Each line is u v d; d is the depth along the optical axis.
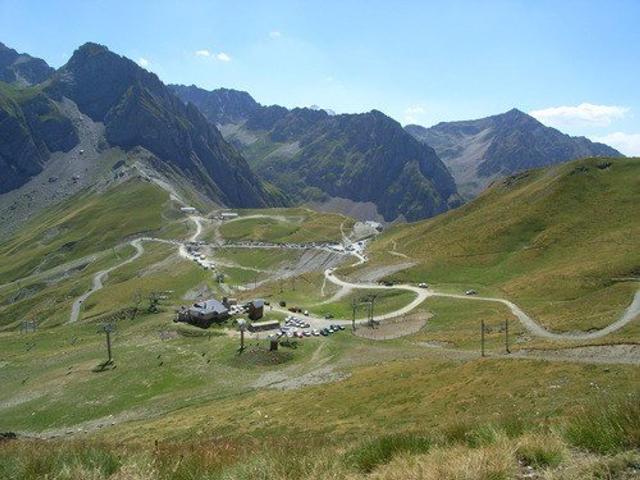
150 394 87.25
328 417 49.69
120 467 11.66
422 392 50.69
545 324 104.38
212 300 139.00
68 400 88.62
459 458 9.76
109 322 155.00
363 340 112.88
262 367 97.38
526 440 10.54
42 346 141.12
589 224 187.38
